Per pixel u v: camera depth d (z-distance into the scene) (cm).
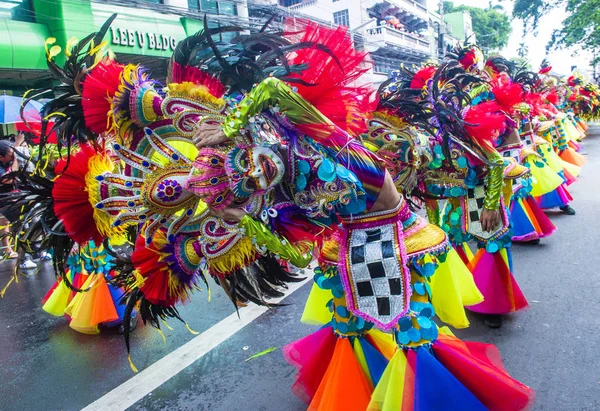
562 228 581
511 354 305
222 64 185
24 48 974
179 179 191
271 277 221
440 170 325
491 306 333
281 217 198
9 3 1036
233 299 210
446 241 219
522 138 602
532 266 460
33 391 312
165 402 286
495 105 337
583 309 357
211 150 177
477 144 300
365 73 195
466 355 225
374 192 205
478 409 211
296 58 192
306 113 177
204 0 1280
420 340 213
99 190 196
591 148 1371
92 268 366
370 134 257
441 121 294
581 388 263
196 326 387
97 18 1058
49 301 419
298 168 190
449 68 327
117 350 358
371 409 219
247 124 175
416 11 2717
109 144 202
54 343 382
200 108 185
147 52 1144
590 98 1396
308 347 265
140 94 182
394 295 210
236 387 294
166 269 207
